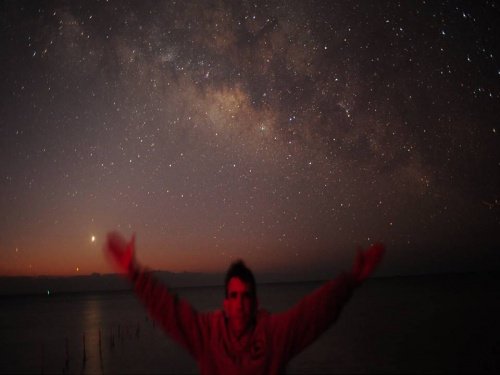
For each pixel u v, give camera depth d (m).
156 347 36.12
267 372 2.50
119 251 2.59
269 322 2.57
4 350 37.47
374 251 2.56
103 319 68.44
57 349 37.19
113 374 25.73
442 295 89.94
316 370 25.02
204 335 2.56
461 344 31.41
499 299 69.75
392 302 78.50
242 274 2.55
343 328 43.88
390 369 24.69
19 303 156.62
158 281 2.62
